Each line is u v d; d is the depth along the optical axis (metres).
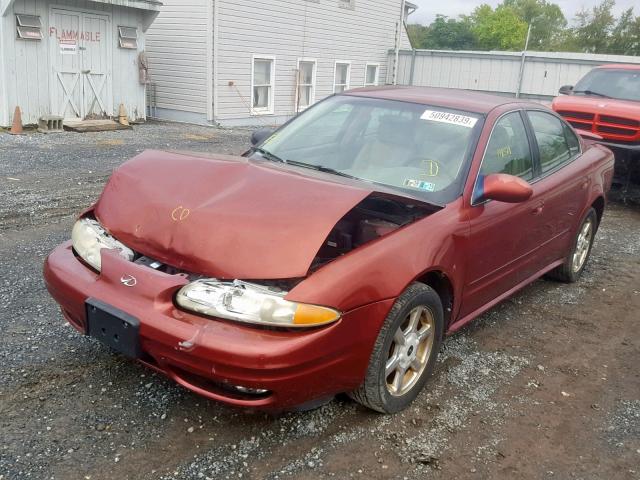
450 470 3.03
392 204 3.95
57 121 12.93
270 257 2.90
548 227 4.90
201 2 15.05
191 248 3.03
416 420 3.42
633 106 9.39
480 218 3.87
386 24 21.53
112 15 13.85
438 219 3.61
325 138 4.39
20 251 5.56
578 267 5.95
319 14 18.38
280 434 3.18
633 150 9.13
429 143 4.14
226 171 3.47
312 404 3.15
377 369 3.19
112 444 2.99
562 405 3.72
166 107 16.52
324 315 2.85
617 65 10.84
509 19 80.56
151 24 15.95
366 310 3.03
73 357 3.75
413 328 3.43
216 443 3.07
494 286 4.30
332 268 3.00
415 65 21.98
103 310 3.03
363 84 21.28
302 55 18.14
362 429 3.29
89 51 13.60
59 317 4.27
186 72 15.84
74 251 3.51
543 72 19.83
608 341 4.70
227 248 2.97
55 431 3.05
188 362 2.84
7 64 12.20
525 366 4.19
